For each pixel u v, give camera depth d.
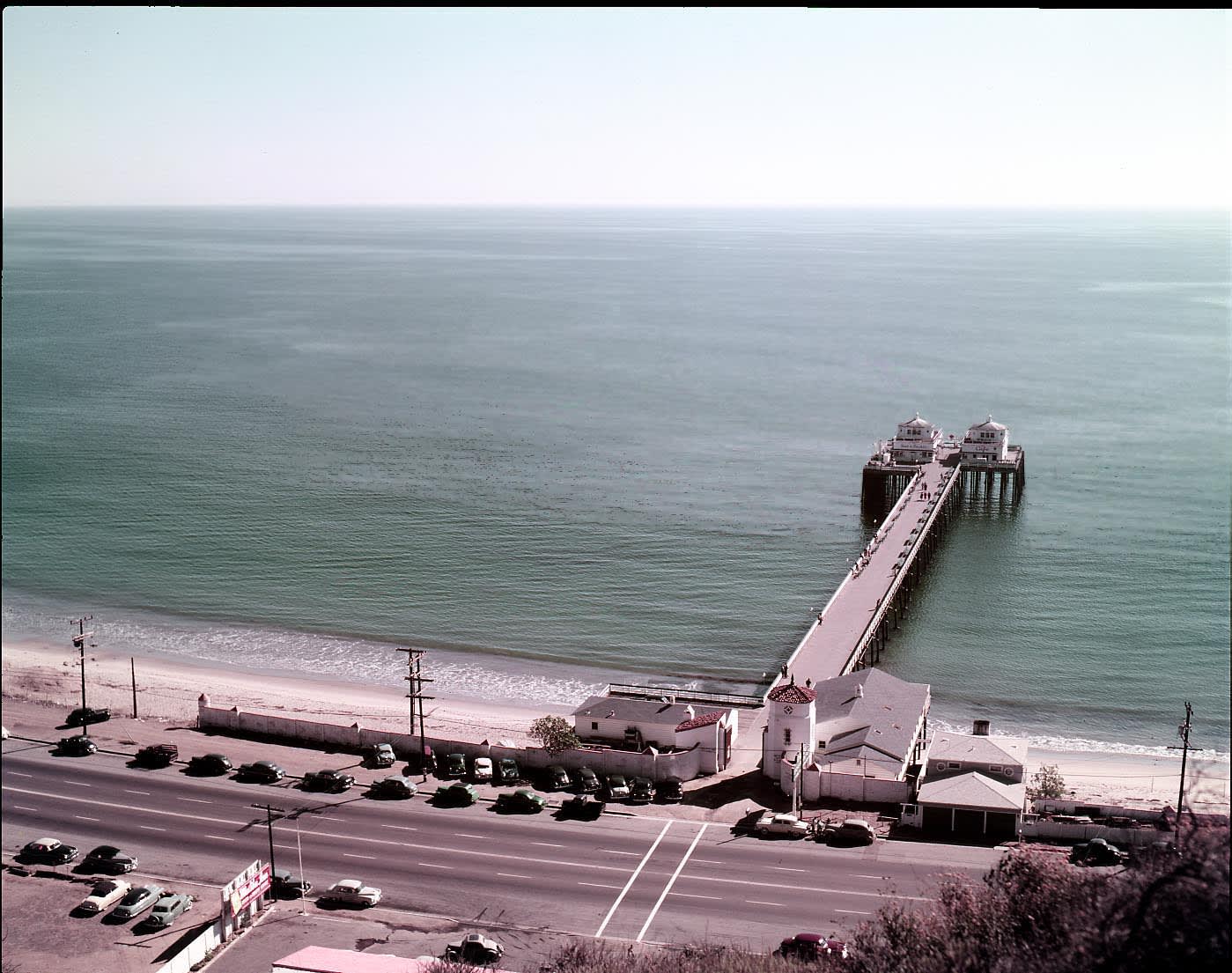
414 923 55.03
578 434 196.50
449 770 73.50
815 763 71.50
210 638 112.19
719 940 52.56
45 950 52.69
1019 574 130.00
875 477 156.00
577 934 53.56
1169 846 29.16
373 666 105.56
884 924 40.97
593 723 79.81
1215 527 145.75
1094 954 26.80
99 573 130.12
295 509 153.38
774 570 130.75
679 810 68.06
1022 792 65.50
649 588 124.94
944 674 102.44
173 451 183.62
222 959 51.97
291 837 64.56
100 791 70.50
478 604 120.75
